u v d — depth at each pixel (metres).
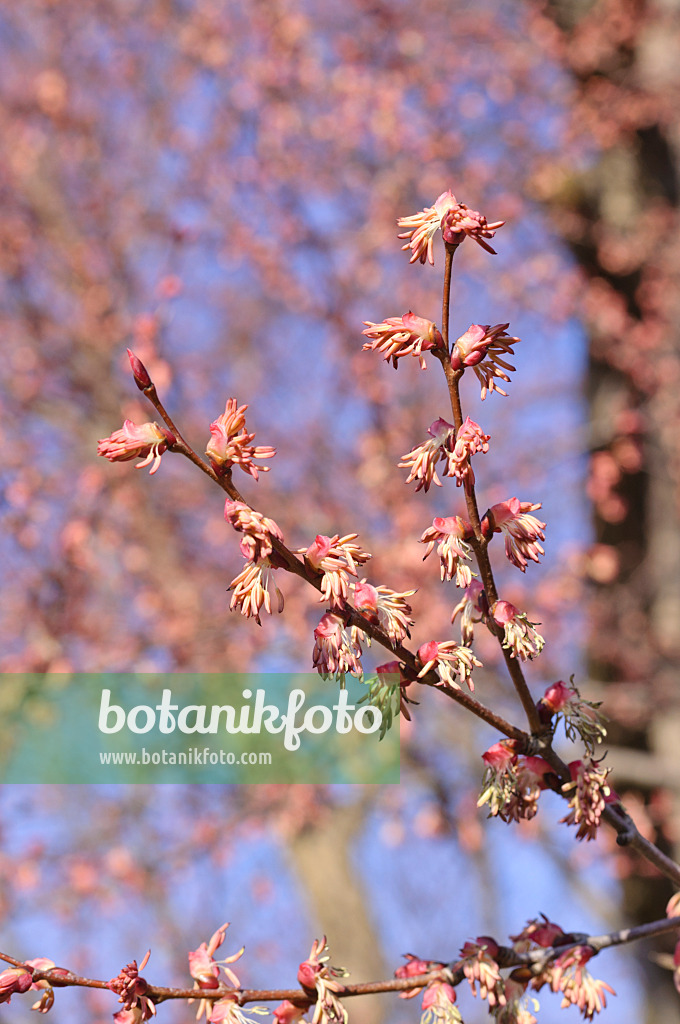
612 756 5.35
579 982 1.56
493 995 1.53
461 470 1.30
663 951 6.03
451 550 1.36
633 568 6.54
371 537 6.34
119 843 6.39
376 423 6.86
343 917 7.29
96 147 7.67
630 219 7.29
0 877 6.19
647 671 6.17
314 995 1.50
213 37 7.60
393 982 1.54
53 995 1.41
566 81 7.60
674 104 7.14
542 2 7.49
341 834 7.39
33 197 7.71
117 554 6.43
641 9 7.20
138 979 1.43
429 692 5.83
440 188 7.34
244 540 1.24
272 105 7.43
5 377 6.95
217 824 6.54
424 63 7.60
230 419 1.27
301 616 5.98
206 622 6.16
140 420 6.59
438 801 6.11
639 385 6.93
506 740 1.51
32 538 6.03
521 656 1.37
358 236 7.25
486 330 1.30
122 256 7.27
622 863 6.10
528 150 7.45
